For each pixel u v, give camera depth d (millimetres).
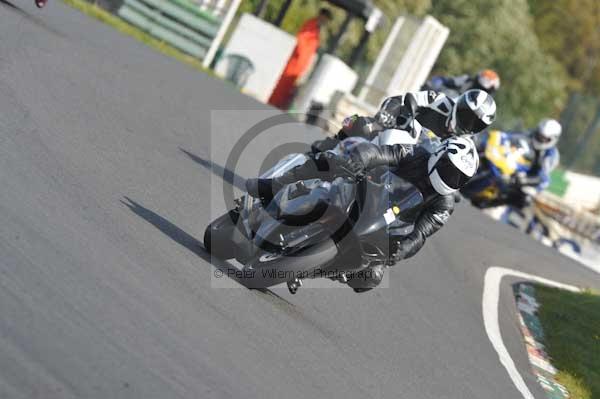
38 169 21766
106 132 29328
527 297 38969
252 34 71812
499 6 125438
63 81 33531
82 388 12727
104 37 52062
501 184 63031
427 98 24344
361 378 19891
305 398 16734
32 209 18750
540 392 26312
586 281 50750
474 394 23141
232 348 17312
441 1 124688
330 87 70062
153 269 19344
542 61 131000
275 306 22141
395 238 21828
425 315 29344
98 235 19453
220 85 56938
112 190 23578
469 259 41406
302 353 19469
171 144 32906
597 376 30891
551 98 130625
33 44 37594
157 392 13680
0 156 21141
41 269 15961
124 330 15320
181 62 61312
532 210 73688
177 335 16391
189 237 23484
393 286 31125
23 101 27703
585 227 75250
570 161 117375
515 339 31750
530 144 63344
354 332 23750
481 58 124875
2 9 42375
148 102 38250
